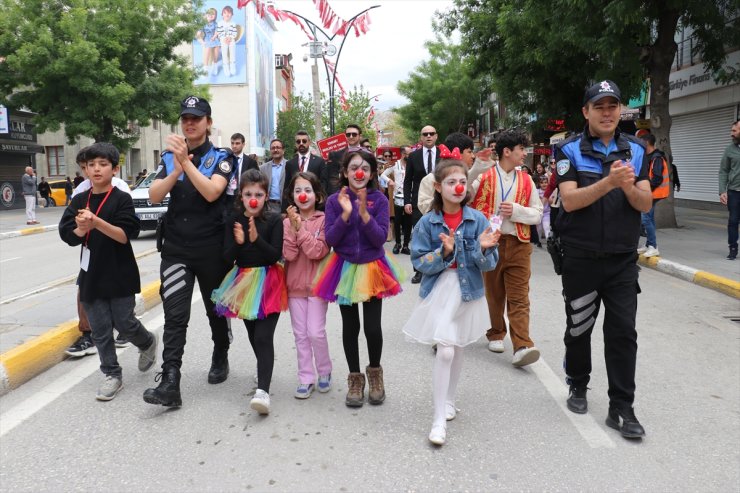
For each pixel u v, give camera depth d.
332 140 12.38
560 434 3.70
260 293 4.09
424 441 3.61
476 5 19.59
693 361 5.10
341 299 4.01
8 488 3.07
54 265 10.78
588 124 3.70
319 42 21.02
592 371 4.88
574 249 3.76
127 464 3.32
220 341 4.61
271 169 8.09
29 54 20.61
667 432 3.71
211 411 4.07
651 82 13.12
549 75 17.81
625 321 3.67
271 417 3.97
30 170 19.00
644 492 3.01
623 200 3.64
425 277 3.84
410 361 5.14
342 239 4.10
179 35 24.02
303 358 4.34
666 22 12.35
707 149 19.09
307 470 3.25
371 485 3.09
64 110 22.48
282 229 4.21
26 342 5.03
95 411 4.09
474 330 3.78
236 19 50.84
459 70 41.88
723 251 10.45
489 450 3.48
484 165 5.00
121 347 5.59
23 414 4.04
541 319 6.54
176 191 4.18
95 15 21.88
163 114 24.06
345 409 4.12
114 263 4.26
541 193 13.68
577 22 11.75
